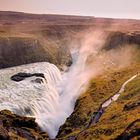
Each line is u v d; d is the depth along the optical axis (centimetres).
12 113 12531
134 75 18225
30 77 18550
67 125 13362
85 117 13162
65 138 11469
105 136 9056
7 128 10550
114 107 12444
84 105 14675
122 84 16612
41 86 17438
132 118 9469
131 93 13688
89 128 11000
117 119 10306
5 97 14925
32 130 11725
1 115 11656
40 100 15438
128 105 11394
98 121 11469
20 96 15425
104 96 15362
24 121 12100
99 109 13325
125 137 8019
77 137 10775
